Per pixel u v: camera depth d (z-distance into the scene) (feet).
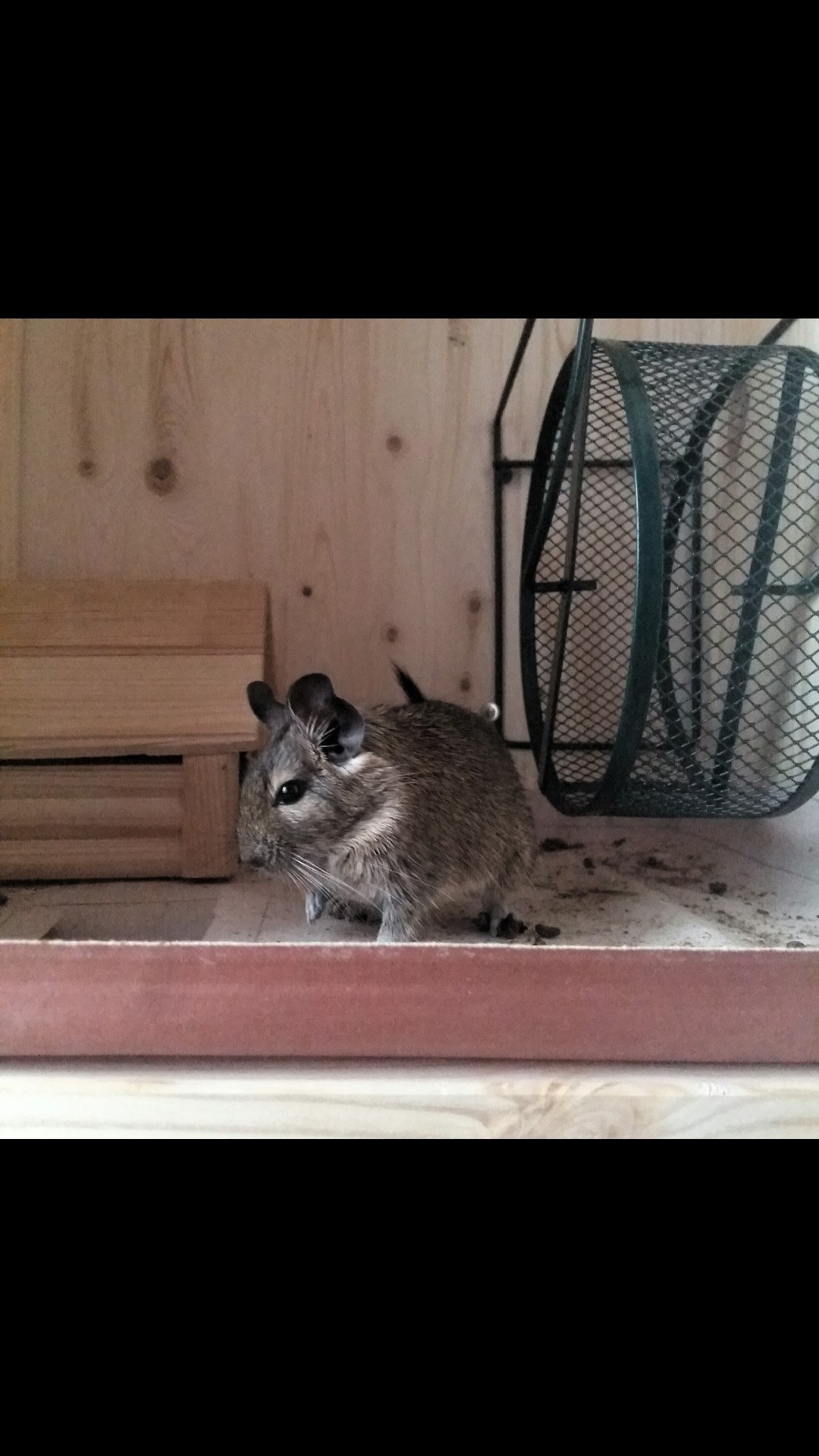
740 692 1.58
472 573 1.79
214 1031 0.80
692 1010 0.82
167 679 1.40
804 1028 0.83
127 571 1.72
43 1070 0.79
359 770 1.12
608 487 1.73
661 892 1.44
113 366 1.70
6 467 1.68
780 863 1.58
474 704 1.80
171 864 1.38
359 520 1.77
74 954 0.80
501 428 1.77
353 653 1.78
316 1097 0.78
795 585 1.41
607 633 1.77
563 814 1.62
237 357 1.73
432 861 1.15
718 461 1.65
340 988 0.81
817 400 1.40
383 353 1.75
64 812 1.36
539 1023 0.82
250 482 1.74
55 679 1.38
